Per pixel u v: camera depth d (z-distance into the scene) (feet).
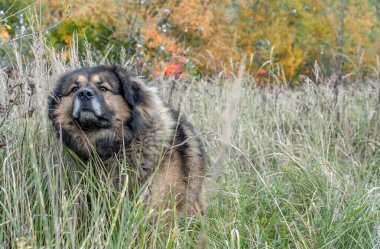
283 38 48.83
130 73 15.81
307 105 24.95
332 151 22.75
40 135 15.07
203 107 23.90
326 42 50.08
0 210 13.60
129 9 34.24
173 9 38.99
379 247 13.76
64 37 31.07
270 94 27.84
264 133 22.52
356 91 30.68
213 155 19.89
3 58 20.45
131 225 12.28
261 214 16.20
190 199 15.64
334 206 15.26
